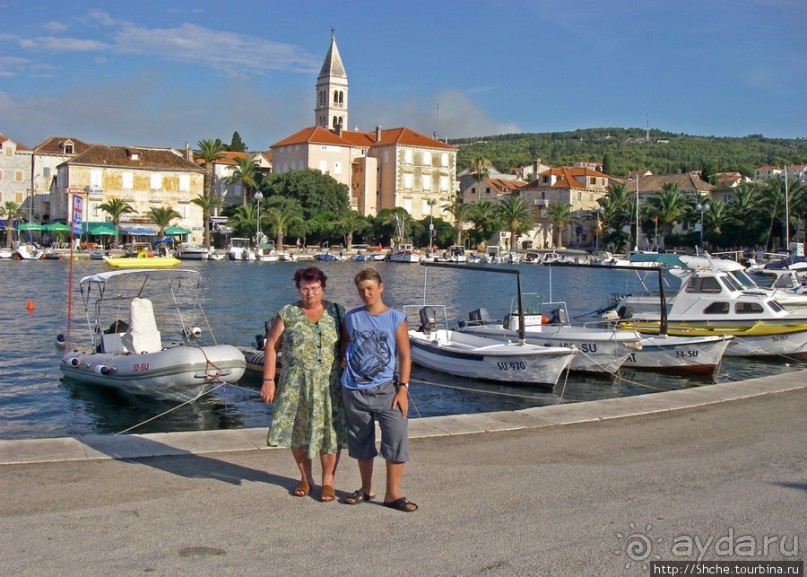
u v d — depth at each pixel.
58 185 108.75
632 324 25.58
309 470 7.53
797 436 10.17
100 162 106.12
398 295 54.75
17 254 87.25
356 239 124.62
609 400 12.43
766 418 11.25
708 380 21.67
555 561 6.00
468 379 21.00
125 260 53.41
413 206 133.12
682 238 114.25
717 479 8.19
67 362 19.70
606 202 124.44
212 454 8.91
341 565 5.86
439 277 76.81
